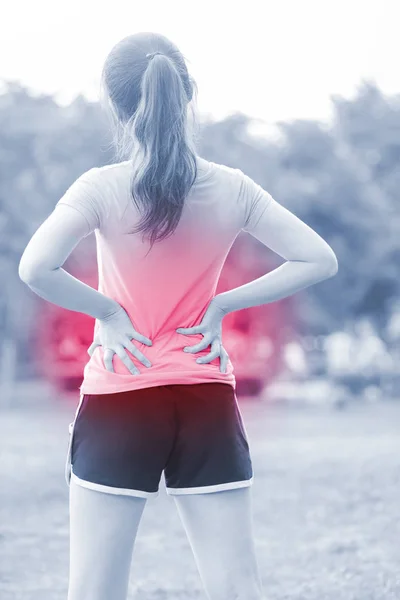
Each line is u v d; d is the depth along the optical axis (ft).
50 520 37.50
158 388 12.38
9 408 134.00
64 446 70.95
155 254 12.55
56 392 134.72
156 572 28.02
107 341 12.59
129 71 12.62
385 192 203.21
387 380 161.17
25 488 46.62
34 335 180.24
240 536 12.39
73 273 149.38
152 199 12.24
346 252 197.47
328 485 46.75
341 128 207.31
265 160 194.70
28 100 186.09
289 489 45.50
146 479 12.23
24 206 180.86
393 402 152.25
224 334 133.59
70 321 132.98
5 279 179.42
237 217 12.98
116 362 12.48
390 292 198.70
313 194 194.29
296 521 36.58
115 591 12.12
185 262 12.69
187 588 25.64
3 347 179.11
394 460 58.23
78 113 183.21
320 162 197.98
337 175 196.75
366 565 28.22
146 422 12.22
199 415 12.40
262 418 108.47
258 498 42.63
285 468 54.80
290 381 186.39
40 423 101.45
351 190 196.34
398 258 198.70
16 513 39.27
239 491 12.47
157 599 24.45
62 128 182.09
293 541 32.50
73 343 132.98
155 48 12.74
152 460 12.25
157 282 12.64
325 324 193.88
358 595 24.21
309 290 191.62
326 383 176.96
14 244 180.24
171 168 12.26
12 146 182.60
